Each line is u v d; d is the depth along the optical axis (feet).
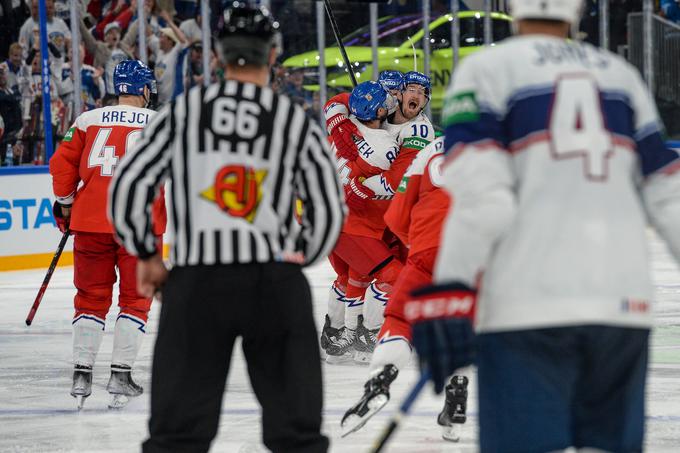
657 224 21.43
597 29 134.82
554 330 20.07
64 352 64.49
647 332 20.95
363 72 132.67
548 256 20.22
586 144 20.44
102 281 48.96
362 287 58.85
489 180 19.99
